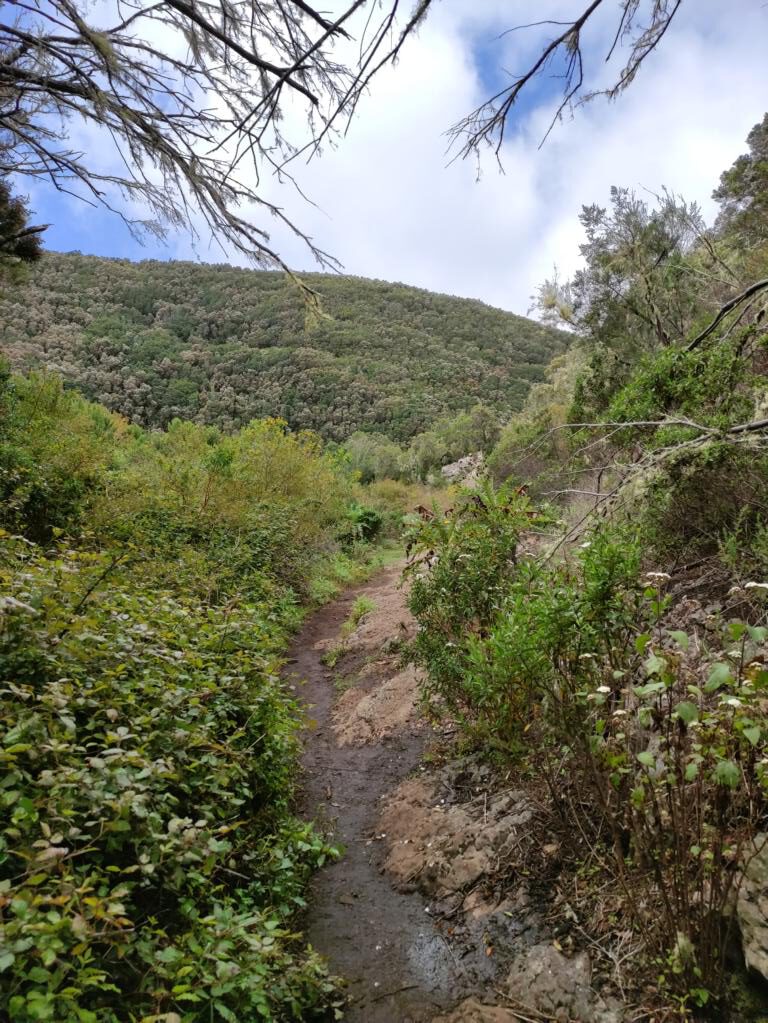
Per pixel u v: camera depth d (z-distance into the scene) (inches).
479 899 115.6
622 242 334.6
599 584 102.3
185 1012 77.5
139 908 95.3
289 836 128.1
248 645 167.5
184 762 113.7
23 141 221.9
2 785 78.5
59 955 75.3
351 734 201.8
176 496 385.1
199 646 155.4
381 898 124.6
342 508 635.5
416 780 162.4
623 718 88.6
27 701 103.4
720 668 72.1
